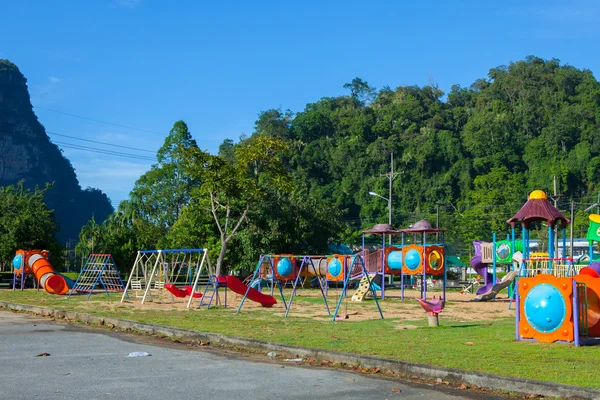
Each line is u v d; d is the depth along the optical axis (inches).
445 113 5836.6
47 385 273.9
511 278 997.8
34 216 1567.4
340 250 2007.9
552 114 5369.1
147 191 2121.1
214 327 521.0
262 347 398.6
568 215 3255.4
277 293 1232.8
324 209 1718.8
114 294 1133.1
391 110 5925.2
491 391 276.2
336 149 5359.3
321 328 525.0
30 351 384.8
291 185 1467.8
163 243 1840.6
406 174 4945.9
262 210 1582.2
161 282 1175.0
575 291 407.5
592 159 4660.4
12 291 1225.4
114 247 1862.7
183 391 264.4
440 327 538.0
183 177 2128.4
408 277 2156.7
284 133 5605.3
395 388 276.7
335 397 257.4
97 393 258.2
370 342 415.8
